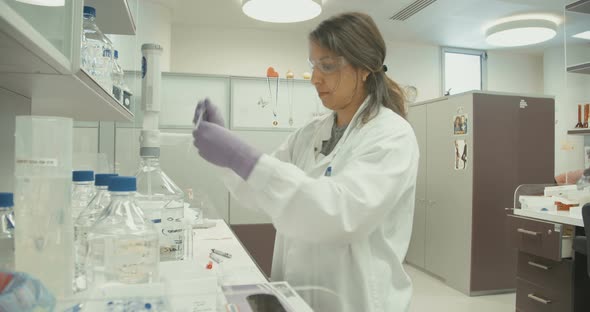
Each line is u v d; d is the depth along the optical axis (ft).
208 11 14.14
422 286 11.33
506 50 18.84
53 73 2.13
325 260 3.22
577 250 7.23
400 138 3.02
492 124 10.77
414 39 17.22
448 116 11.57
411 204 3.35
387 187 2.67
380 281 3.20
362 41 3.25
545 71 18.75
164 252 3.07
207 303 1.88
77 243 2.49
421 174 12.76
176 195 3.52
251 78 11.25
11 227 1.96
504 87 19.15
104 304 1.60
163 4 13.44
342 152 3.31
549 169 11.20
